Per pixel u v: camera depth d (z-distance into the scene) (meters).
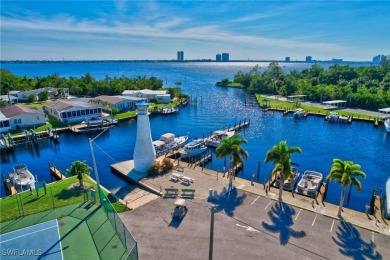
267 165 49.91
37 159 53.12
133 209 29.30
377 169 49.38
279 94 137.00
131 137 67.62
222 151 33.81
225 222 26.75
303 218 27.67
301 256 22.09
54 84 133.50
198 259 21.59
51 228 25.58
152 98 110.75
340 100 108.62
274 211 28.97
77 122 76.88
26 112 71.12
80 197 31.86
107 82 131.75
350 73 144.38
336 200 37.09
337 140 66.56
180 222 26.69
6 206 29.91
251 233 25.02
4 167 49.12
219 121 85.25
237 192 33.53
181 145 58.81
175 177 37.28
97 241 23.47
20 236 24.47
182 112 97.88
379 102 97.94
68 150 58.19
